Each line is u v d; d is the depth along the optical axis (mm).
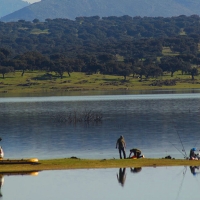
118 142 192500
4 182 151875
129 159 181750
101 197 135250
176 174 161500
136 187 145625
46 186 146875
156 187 145750
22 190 142625
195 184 149000
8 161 173375
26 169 167375
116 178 156000
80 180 153750
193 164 174875
